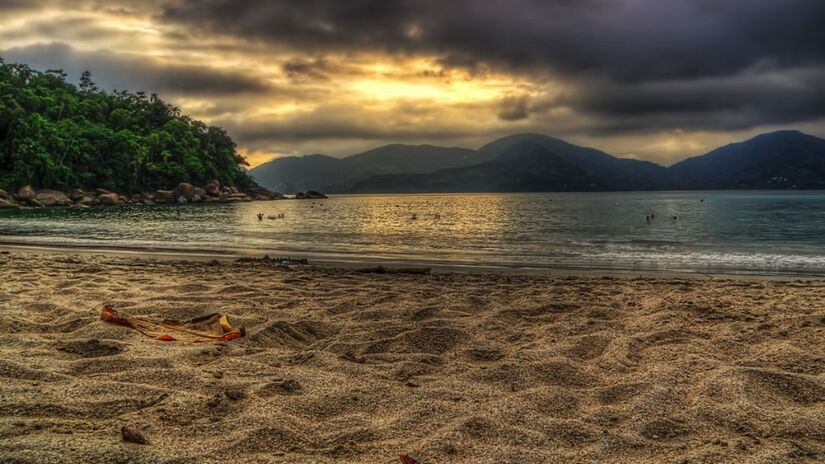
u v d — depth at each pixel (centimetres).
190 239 2267
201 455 294
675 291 930
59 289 854
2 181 8400
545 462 300
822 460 304
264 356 512
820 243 2122
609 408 387
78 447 294
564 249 1930
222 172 13762
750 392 408
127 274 1091
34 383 403
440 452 309
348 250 1864
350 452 310
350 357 520
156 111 14162
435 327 618
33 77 12069
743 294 883
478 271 1339
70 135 9912
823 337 578
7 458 277
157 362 470
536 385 443
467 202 12144
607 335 595
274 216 4784
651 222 3778
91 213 5591
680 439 338
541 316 718
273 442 317
